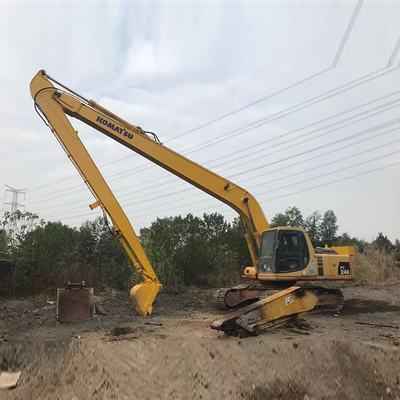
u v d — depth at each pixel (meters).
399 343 7.38
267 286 13.72
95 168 13.10
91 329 10.31
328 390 5.66
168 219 23.88
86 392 5.62
